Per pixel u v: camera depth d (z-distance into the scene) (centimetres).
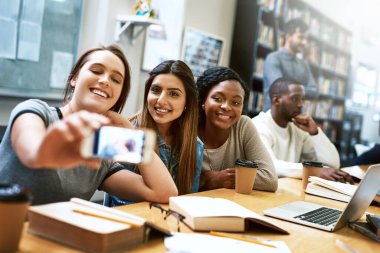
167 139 178
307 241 112
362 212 143
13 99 264
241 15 446
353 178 238
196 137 178
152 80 174
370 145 485
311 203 162
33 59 266
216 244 96
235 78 201
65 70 288
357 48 485
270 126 312
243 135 208
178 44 379
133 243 90
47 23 271
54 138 77
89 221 88
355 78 486
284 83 422
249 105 434
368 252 110
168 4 364
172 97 169
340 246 111
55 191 132
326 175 216
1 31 246
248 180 169
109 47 145
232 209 119
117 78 140
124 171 150
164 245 93
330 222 132
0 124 259
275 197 171
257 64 439
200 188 194
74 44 292
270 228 119
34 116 117
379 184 140
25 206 79
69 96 149
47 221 88
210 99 199
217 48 428
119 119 142
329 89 478
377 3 479
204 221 108
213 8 421
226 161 208
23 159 90
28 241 86
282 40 443
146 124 173
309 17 458
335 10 472
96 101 135
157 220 114
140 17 302
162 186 139
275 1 438
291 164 240
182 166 175
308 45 455
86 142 78
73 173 137
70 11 285
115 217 92
